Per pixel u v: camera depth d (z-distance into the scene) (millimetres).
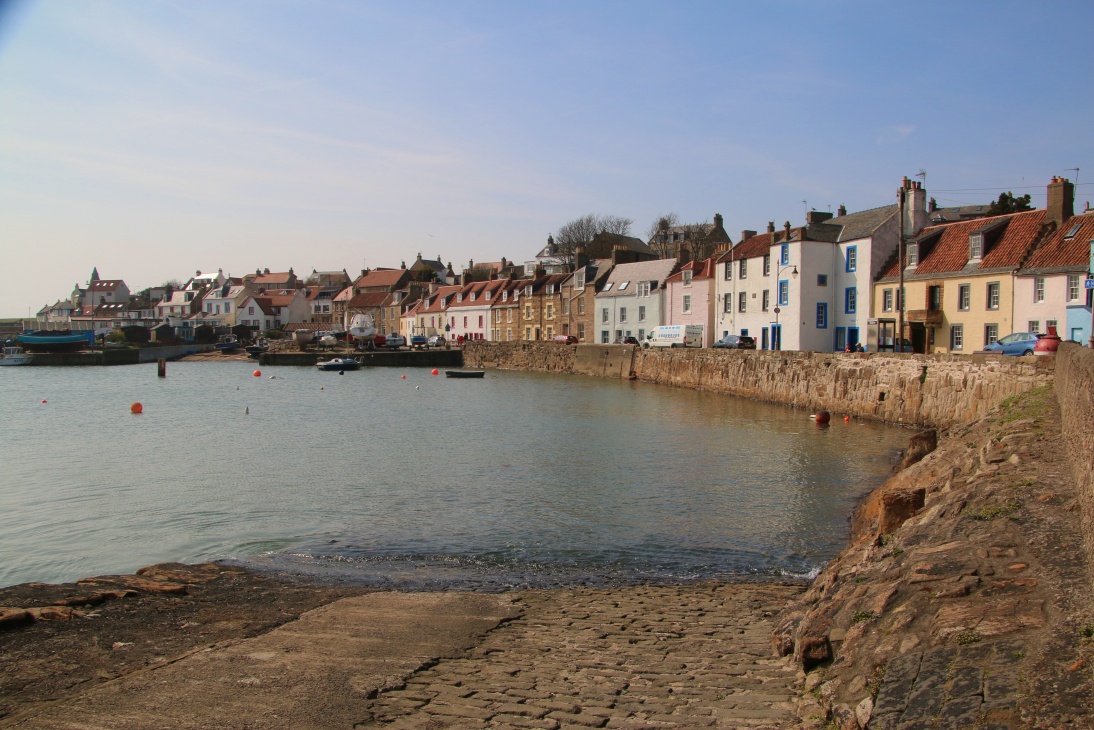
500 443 30562
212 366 92438
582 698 7289
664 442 30172
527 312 92750
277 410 44531
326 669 8414
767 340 56406
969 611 6543
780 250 54188
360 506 19953
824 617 7812
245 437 33094
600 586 13383
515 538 16828
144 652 9234
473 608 11594
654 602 12039
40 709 7309
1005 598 6699
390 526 17938
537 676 8102
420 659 8836
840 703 6082
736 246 63156
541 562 15086
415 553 15758
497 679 8023
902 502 12016
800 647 7531
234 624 10570
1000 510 8977
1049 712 4742
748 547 16031
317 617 10953
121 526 18141
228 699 7449
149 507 19984
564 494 21141
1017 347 34219
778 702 6812
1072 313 36031
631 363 67250
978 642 5980
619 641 9664
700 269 68062
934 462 16641
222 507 19938
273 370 85125
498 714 6906
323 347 101812
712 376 53031
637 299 75375
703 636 9852
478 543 16453
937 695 5438
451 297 109000
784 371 44312
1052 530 8008
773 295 55312
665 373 60844
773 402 45094
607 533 17172
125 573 14836
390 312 122875
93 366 91562
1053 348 25375
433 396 53000
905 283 46125
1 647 9352
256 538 16984
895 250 49406
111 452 29109
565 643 9570
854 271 50719
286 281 154375
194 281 154875
